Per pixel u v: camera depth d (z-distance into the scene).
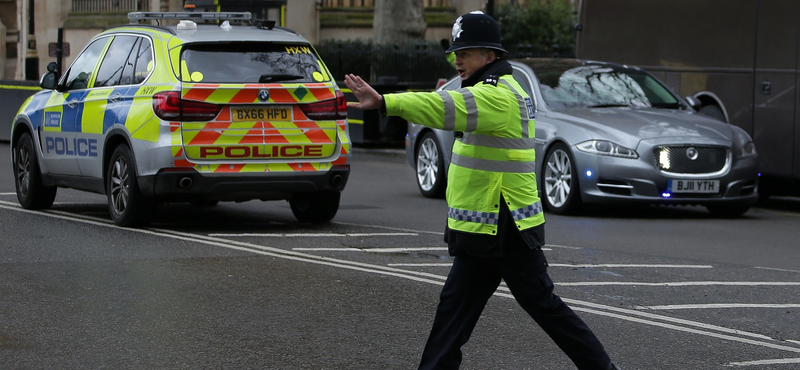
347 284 13.84
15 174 21.28
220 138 17.28
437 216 21.41
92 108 18.92
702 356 10.80
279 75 17.72
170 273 14.25
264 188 17.73
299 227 19.06
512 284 8.69
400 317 12.11
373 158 37.03
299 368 10.01
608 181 21.27
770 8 25.59
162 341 10.86
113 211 18.42
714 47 27.23
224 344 10.80
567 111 22.89
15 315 11.79
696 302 13.36
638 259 16.48
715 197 21.69
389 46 47.12
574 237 18.84
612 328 11.89
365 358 10.40
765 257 17.19
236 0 46.84
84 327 11.34
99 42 19.97
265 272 14.50
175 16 19.61
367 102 7.82
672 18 28.55
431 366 8.65
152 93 17.33
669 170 21.30
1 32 75.12
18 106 40.72
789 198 29.88
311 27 64.31
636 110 23.09
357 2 66.38
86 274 14.05
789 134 25.17
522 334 11.48
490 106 8.23
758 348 11.17
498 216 8.49
